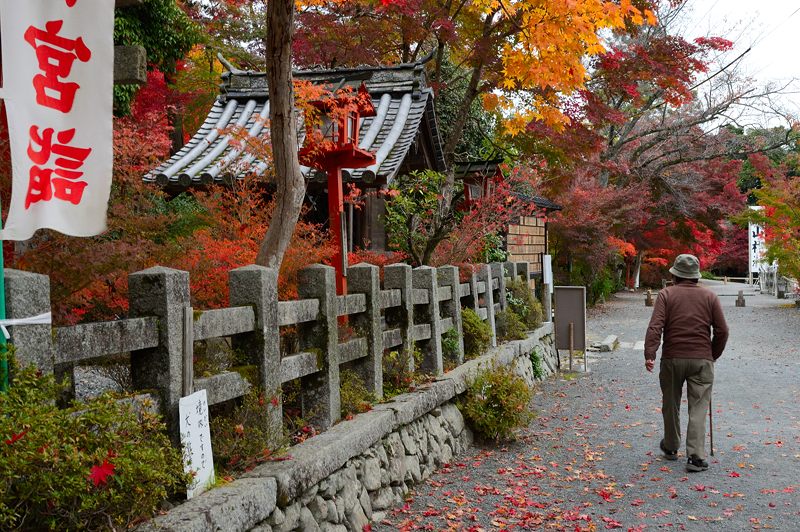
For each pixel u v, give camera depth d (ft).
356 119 26.07
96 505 9.46
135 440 10.85
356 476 16.99
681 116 98.37
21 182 10.07
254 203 24.16
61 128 10.66
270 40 17.79
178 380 12.41
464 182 43.42
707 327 21.98
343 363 20.71
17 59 10.17
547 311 47.78
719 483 20.17
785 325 65.10
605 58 44.80
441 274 28.63
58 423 9.30
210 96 50.80
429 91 34.78
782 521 17.17
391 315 23.21
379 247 40.50
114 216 19.21
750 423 27.58
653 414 29.63
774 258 84.99
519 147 48.85
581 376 40.04
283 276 21.26
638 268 131.54
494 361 26.91
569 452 23.98
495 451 24.32
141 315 12.28
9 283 9.52
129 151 24.52
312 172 29.27
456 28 44.24
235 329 14.32
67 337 10.38
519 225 57.77
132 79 13.88
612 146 94.68
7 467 8.43
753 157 89.30
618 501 18.80
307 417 17.13
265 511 12.80
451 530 16.48
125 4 14.53
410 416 20.47
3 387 9.32
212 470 12.93
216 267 19.93
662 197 102.53
